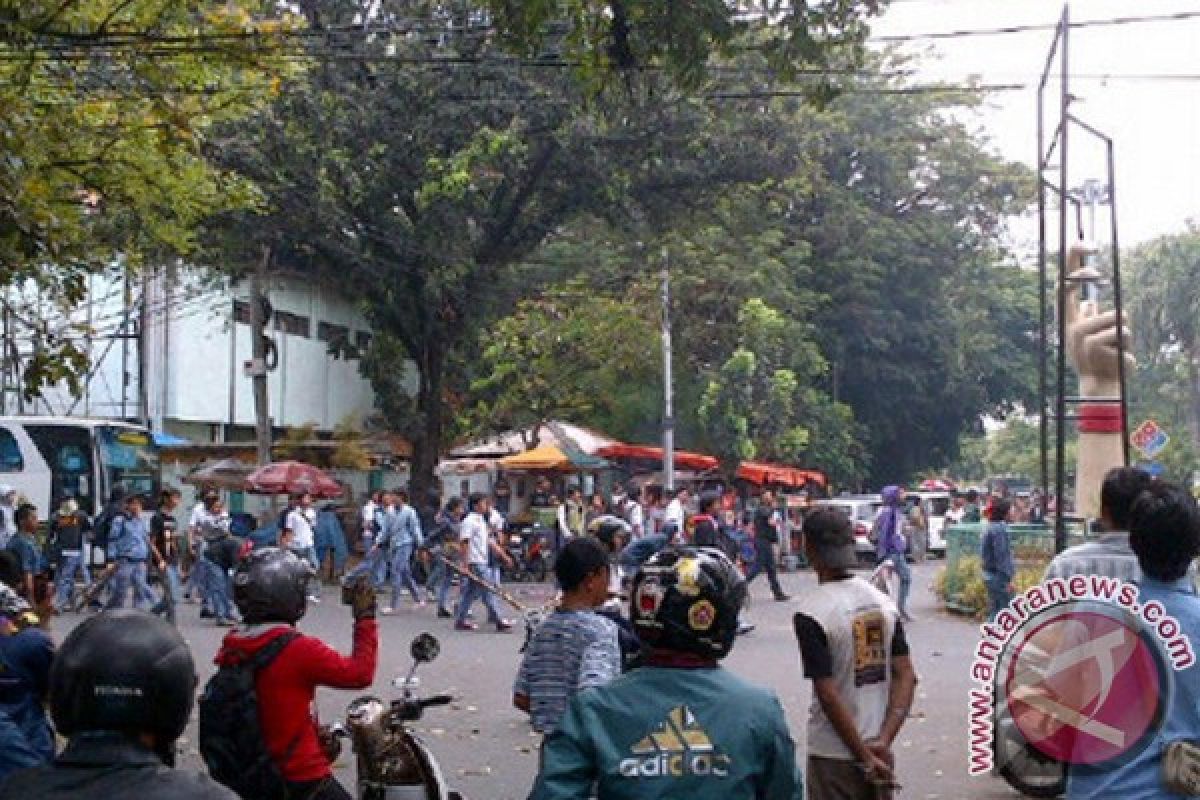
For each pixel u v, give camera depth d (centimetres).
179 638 282
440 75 2709
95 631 273
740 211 4056
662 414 3928
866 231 4638
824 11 1070
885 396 4997
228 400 3903
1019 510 3216
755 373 3984
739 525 2773
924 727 1223
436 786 615
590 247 3928
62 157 1327
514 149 2705
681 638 358
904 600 2130
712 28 1062
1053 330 4853
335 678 536
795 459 4234
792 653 1730
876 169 4784
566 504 3047
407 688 645
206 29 1325
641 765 346
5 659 581
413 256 2925
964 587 2231
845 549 571
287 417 4234
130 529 2030
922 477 6425
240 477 3319
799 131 2909
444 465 3422
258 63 1355
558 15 1088
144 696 269
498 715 1284
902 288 4844
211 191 1471
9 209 1103
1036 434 9325
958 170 4856
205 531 2081
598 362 3669
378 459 3919
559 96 2720
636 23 1076
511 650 1767
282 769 523
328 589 2720
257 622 538
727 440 3938
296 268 3969
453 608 2314
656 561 367
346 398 4616
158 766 271
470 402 3819
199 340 3791
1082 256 1953
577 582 617
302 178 2648
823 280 4669
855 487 4994
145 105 1355
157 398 3625
